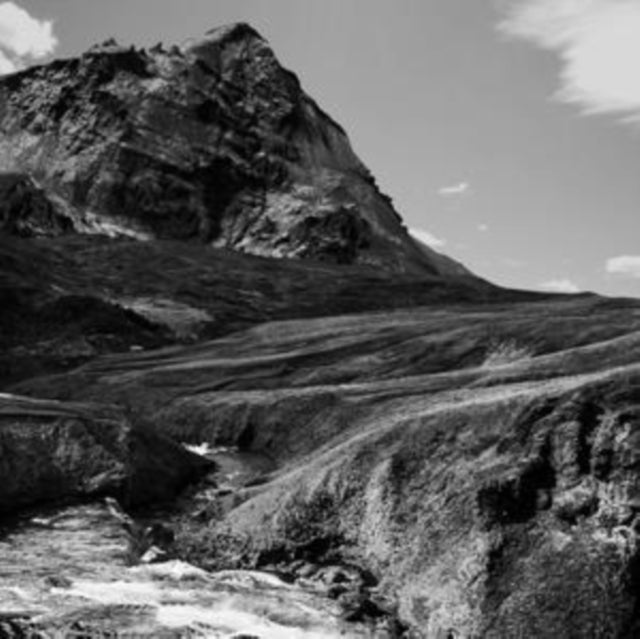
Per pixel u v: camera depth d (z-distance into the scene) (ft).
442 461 144.46
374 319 388.57
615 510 124.67
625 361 202.18
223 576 135.23
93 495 167.12
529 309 377.09
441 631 118.42
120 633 108.17
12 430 168.76
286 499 150.61
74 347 351.46
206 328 418.51
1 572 128.77
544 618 114.73
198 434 230.68
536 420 143.43
